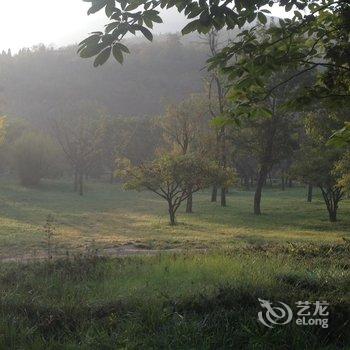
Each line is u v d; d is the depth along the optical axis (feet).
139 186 104.17
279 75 88.89
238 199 186.70
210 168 103.76
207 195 208.13
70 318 19.54
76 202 160.45
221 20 16.11
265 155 139.13
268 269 30.22
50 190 208.54
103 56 14.58
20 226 84.84
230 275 28.17
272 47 19.75
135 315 19.38
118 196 193.26
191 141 144.87
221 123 21.56
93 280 28.73
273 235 84.28
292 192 229.66
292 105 21.79
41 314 19.95
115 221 107.76
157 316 19.15
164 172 102.17
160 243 63.82
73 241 65.72
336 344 17.46
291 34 19.54
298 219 125.29
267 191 239.30
